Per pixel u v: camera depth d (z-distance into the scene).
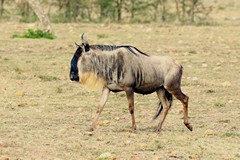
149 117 31.97
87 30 71.19
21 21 81.62
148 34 68.12
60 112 32.62
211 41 62.47
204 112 33.22
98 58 27.80
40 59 48.38
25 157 23.92
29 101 34.94
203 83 40.91
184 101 28.52
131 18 84.19
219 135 28.14
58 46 55.28
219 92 38.44
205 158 24.38
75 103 34.84
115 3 84.88
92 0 84.31
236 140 27.23
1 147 25.19
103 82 27.94
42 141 26.30
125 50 27.89
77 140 26.56
